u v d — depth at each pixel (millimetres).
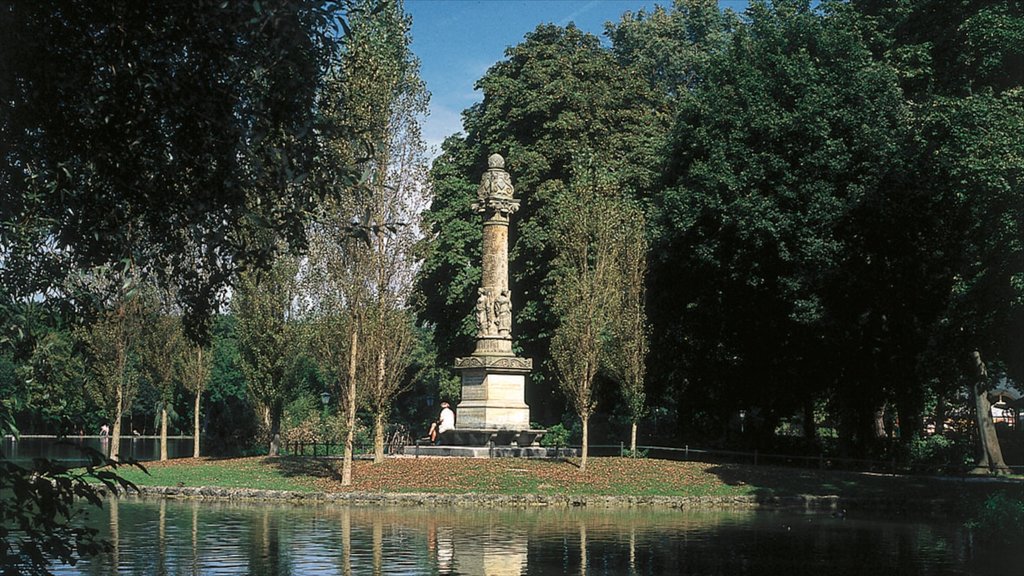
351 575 17266
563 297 39781
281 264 44625
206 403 91750
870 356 44562
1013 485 36906
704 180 43312
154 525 24859
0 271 10602
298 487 34000
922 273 41438
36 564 8391
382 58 34000
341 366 35125
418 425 81250
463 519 27516
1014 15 36750
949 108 35781
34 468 8281
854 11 45312
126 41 9531
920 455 49781
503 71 59156
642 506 32594
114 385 44375
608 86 56531
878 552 21609
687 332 48500
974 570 19016
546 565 18859
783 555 20875
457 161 60469
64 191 9977
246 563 18469
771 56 44375
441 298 58844
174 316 46750
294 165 10117
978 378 42938
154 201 10391
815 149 41969
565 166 53594
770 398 47719
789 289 41062
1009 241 30828
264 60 9594
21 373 10953
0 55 8969
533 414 57969
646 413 45594
